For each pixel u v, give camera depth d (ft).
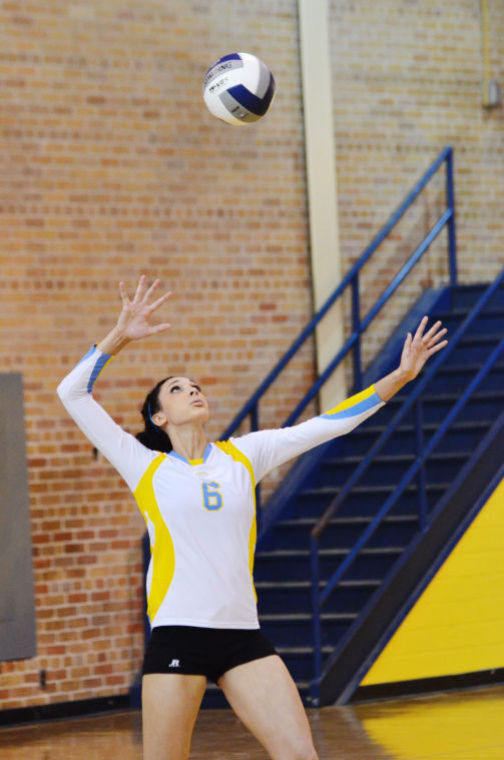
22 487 44.52
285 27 54.13
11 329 46.93
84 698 47.29
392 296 56.75
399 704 44.50
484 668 48.21
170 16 51.11
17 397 44.70
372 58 56.65
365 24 56.59
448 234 57.72
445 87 58.59
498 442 49.67
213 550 22.62
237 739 39.73
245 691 22.09
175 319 50.62
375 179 56.44
